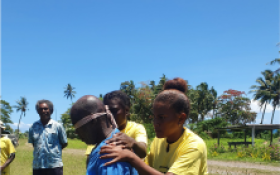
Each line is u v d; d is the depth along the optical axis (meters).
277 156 14.23
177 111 1.99
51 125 5.08
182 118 2.02
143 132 2.76
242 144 22.88
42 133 5.02
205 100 63.16
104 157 1.56
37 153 4.99
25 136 42.06
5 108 40.41
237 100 58.97
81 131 1.67
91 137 1.67
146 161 2.40
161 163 2.20
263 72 51.28
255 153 15.48
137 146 1.80
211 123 34.44
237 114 56.44
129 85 49.41
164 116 1.99
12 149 4.95
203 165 2.10
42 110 5.00
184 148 2.05
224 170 11.08
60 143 5.18
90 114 1.63
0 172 4.77
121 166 1.56
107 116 1.72
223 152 18.09
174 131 2.04
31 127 5.12
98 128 1.66
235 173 10.39
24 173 9.30
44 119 5.08
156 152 2.29
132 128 2.81
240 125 20.70
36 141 5.02
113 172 1.51
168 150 2.18
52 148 5.04
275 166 12.13
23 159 13.39
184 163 1.98
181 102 2.00
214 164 12.95
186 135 2.12
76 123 1.64
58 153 5.09
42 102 5.04
